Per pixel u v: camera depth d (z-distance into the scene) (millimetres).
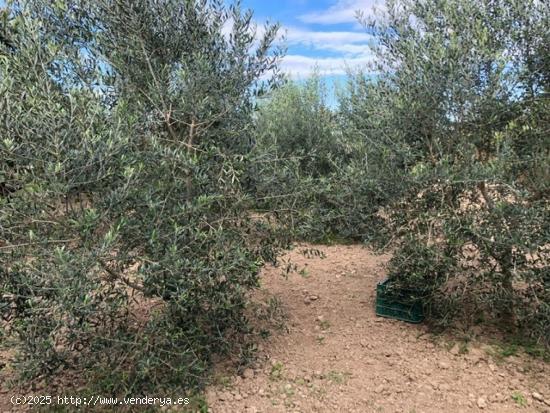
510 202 2742
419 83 3016
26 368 2037
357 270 4668
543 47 2898
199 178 2471
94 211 1985
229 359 2977
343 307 3764
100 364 2348
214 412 2479
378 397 2578
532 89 2990
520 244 2662
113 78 2654
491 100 2877
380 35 3318
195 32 2967
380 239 3234
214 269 2424
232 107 2932
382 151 3143
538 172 2854
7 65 2191
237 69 2971
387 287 3408
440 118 3039
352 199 3287
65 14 2725
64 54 2492
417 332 3287
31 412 2451
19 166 2045
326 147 5789
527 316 2945
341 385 2688
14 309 2188
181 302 2398
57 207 2131
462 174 2766
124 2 2701
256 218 2973
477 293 3145
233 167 2719
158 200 2314
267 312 3295
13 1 2545
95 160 2096
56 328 2035
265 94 3123
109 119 2293
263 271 4582
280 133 6023
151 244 2234
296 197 2998
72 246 2152
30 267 2035
